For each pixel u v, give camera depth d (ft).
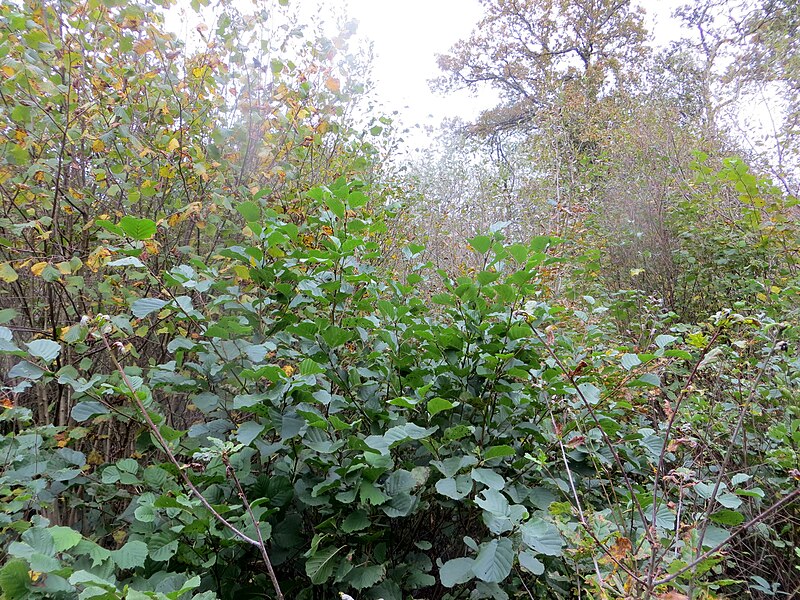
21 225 7.86
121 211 10.23
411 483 6.12
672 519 5.82
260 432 5.90
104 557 4.72
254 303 7.89
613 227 20.70
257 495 6.36
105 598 3.64
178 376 6.87
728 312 5.11
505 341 7.56
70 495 7.76
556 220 16.48
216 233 10.71
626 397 8.29
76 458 6.58
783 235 12.80
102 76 9.02
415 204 20.02
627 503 6.51
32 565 3.95
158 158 10.04
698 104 23.75
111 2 8.87
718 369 8.71
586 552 5.30
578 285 16.39
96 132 9.53
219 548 6.06
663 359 8.33
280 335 7.50
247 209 7.53
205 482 6.22
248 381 7.35
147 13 9.71
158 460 9.27
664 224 19.17
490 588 6.16
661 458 5.24
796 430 7.32
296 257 7.70
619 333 14.42
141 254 6.40
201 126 10.61
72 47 9.23
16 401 8.58
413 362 7.89
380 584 6.14
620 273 20.34
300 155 11.51
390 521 7.02
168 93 10.21
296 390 6.19
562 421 7.63
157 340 10.14
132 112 9.83
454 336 7.44
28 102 8.73
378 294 8.43
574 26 42.93
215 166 10.03
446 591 7.41
